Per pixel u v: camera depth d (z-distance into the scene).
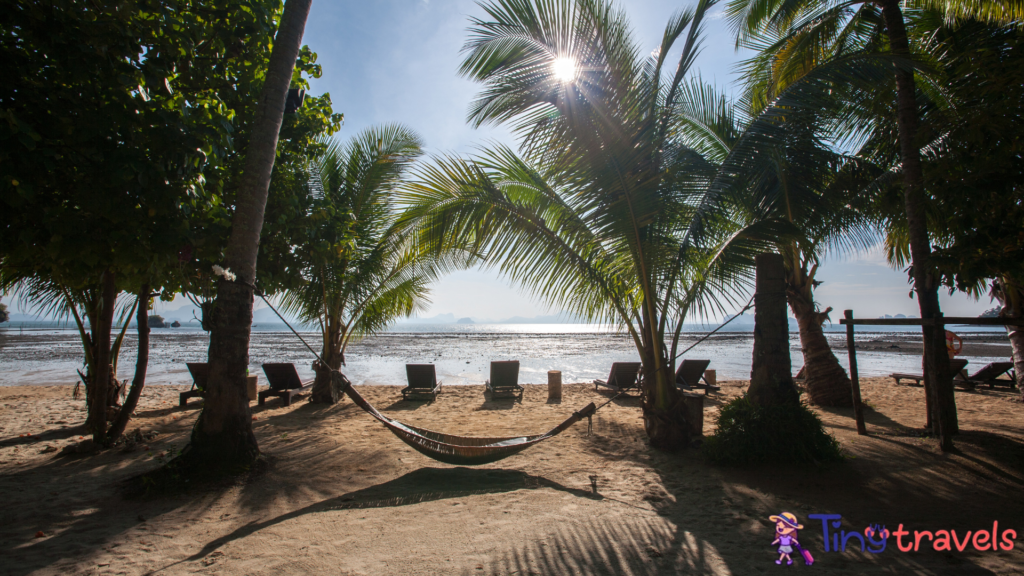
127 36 3.79
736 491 4.34
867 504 3.97
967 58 5.41
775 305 5.40
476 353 29.48
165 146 4.01
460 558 3.02
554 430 5.34
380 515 3.79
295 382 9.75
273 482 4.58
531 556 3.05
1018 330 8.52
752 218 5.82
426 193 5.99
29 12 3.41
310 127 6.63
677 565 2.93
